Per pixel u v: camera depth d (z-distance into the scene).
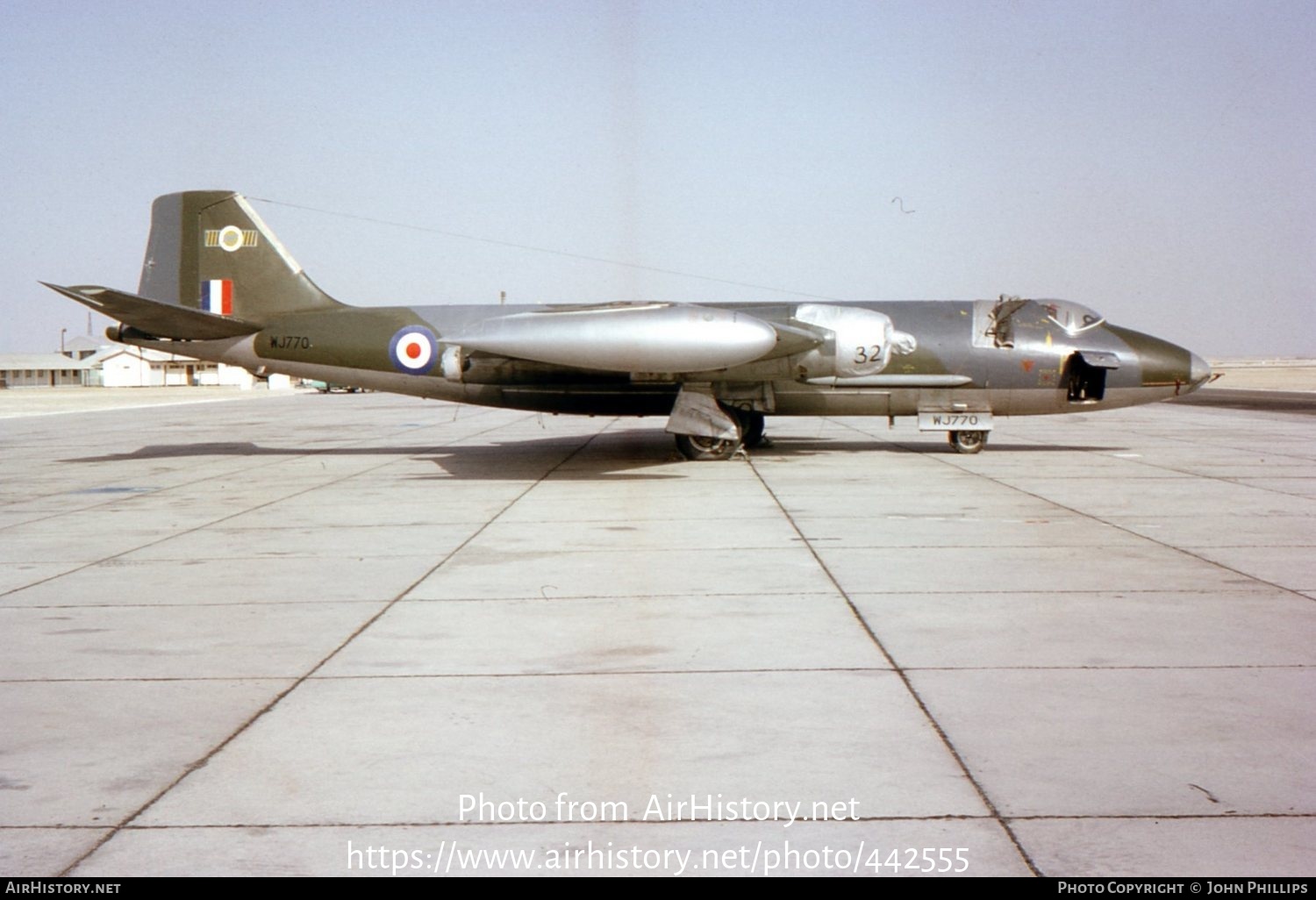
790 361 18.89
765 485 16.20
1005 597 8.52
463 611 8.26
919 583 9.09
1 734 5.64
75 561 10.67
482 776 5.00
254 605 8.57
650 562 10.16
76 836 4.43
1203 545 10.88
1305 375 108.56
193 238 21.06
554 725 5.67
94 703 6.14
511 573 9.77
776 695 6.12
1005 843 4.29
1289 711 5.77
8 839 4.40
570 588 9.07
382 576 9.70
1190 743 5.32
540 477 17.70
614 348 16.84
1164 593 8.64
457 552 10.91
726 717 5.77
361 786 4.91
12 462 22.03
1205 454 21.22
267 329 20.66
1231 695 6.05
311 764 5.18
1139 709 5.83
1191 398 50.06
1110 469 18.22
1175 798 4.68
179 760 5.25
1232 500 14.26
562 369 19.12
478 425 33.72
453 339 17.23
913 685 6.28
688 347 16.77
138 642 7.46
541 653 7.06
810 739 5.43
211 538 12.05
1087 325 20.34
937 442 24.14
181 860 4.21
